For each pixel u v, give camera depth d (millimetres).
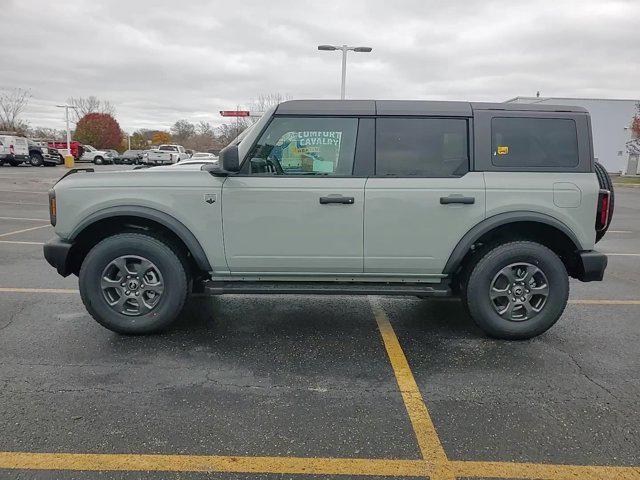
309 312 4906
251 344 4059
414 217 3979
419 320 4715
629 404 3158
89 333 4215
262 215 3984
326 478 2443
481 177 3986
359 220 3986
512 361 3791
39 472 2449
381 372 3584
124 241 4000
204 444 2691
